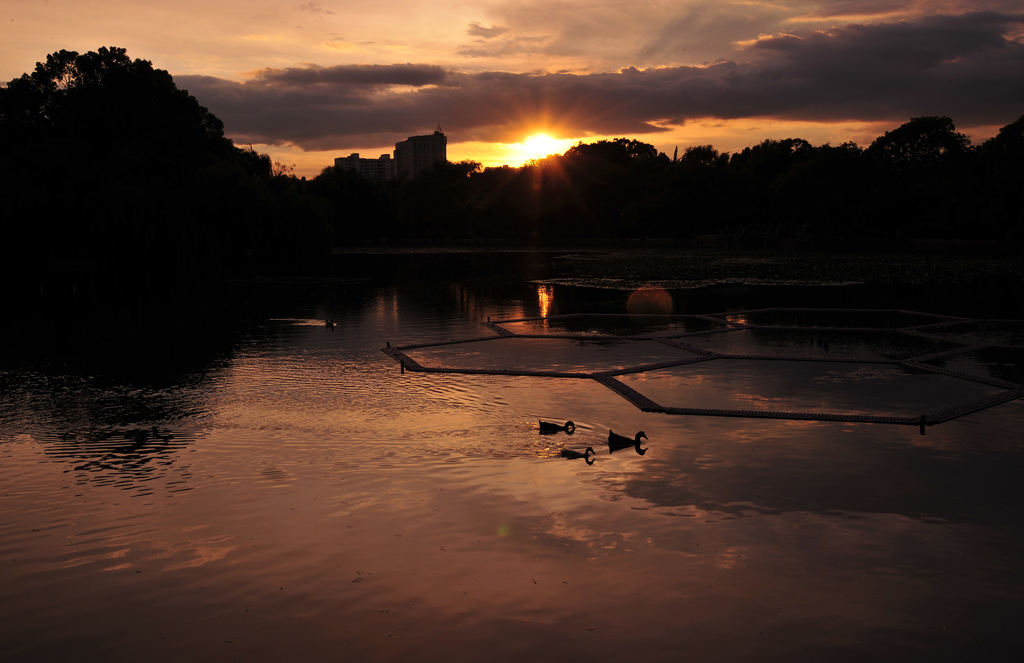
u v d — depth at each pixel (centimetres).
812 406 1466
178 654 609
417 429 1299
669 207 11588
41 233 6762
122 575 743
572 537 824
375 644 618
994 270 5416
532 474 1045
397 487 993
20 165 6681
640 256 8681
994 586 707
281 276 5769
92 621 660
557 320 2969
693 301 3722
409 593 700
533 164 14325
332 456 1138
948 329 2597
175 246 6612
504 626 643
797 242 9912
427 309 3412
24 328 2822
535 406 1479
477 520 875
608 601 684
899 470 1054
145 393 1628
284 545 807
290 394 1605
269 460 1120
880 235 9769
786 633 628
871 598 686
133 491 987
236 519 883
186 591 709
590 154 15638
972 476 1025
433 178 16262
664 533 835
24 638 636
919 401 1503
